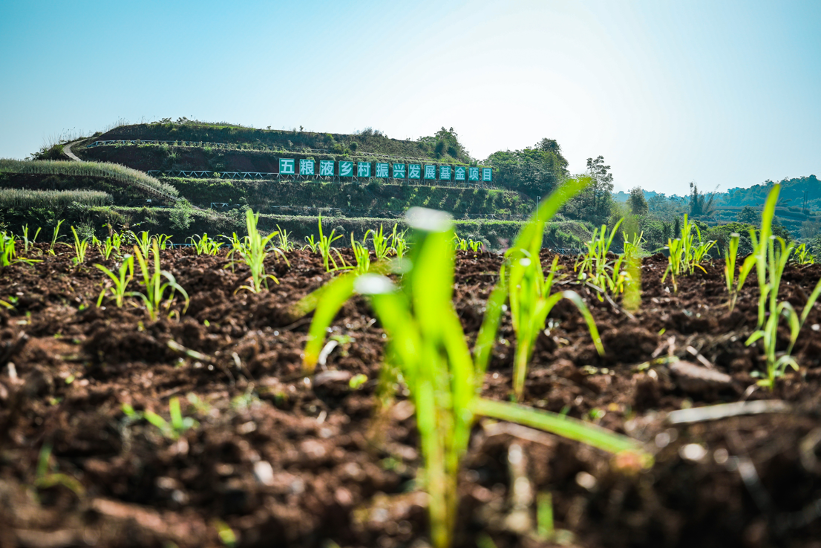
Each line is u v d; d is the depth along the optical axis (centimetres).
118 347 250
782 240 214
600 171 8525
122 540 121
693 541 113
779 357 221
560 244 6788
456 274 399
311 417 188
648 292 347
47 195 3722
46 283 377
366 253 393
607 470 135
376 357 241
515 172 8894
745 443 137
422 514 128
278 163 7156
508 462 146
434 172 7800
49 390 211
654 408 188
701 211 15438
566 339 263
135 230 3922
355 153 8450
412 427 170
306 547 122
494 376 223
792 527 111
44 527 123
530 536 118
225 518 134
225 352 249
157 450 166
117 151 6644
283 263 458
